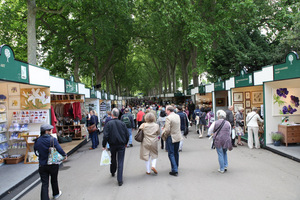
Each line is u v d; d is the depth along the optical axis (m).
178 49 25.20
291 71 6.38
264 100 7.67
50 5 16.03
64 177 5.39
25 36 17.75
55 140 3.87
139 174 5.28
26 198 4.23
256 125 7.64
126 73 41.91
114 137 4.66
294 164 5.59
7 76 5.04
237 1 16.31
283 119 7.81
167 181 4.67
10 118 6.99
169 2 17.97
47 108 7.02
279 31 16.81
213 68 18.80
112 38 21.45
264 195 3.80
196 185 4.38
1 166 6.16
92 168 6.11
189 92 21.72
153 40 28.53
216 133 5.10
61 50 20.09
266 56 15.80
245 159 6.23
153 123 5.30
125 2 17.00
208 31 17.42
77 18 20.25
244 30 17.89
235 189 4.10
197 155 6.90
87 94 12.38
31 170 5.71
